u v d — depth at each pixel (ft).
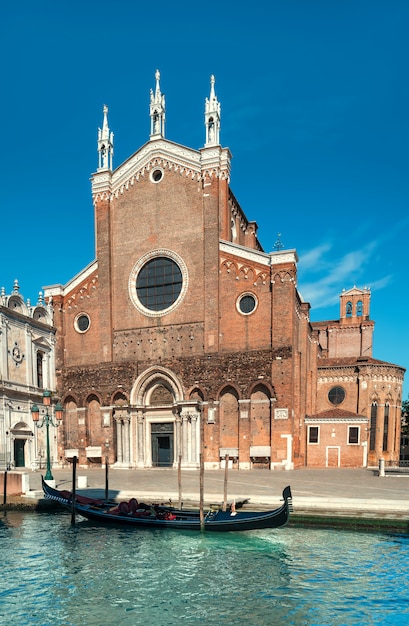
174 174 146.61
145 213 149.59
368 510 72.95
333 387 181.37
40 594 51.88
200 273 140.46
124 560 61.52
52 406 152.35
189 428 134.51
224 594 51.08
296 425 137.69
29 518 85.30
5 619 46.57
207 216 139.95
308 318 159.33
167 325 142.41
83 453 147.74
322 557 60.80
